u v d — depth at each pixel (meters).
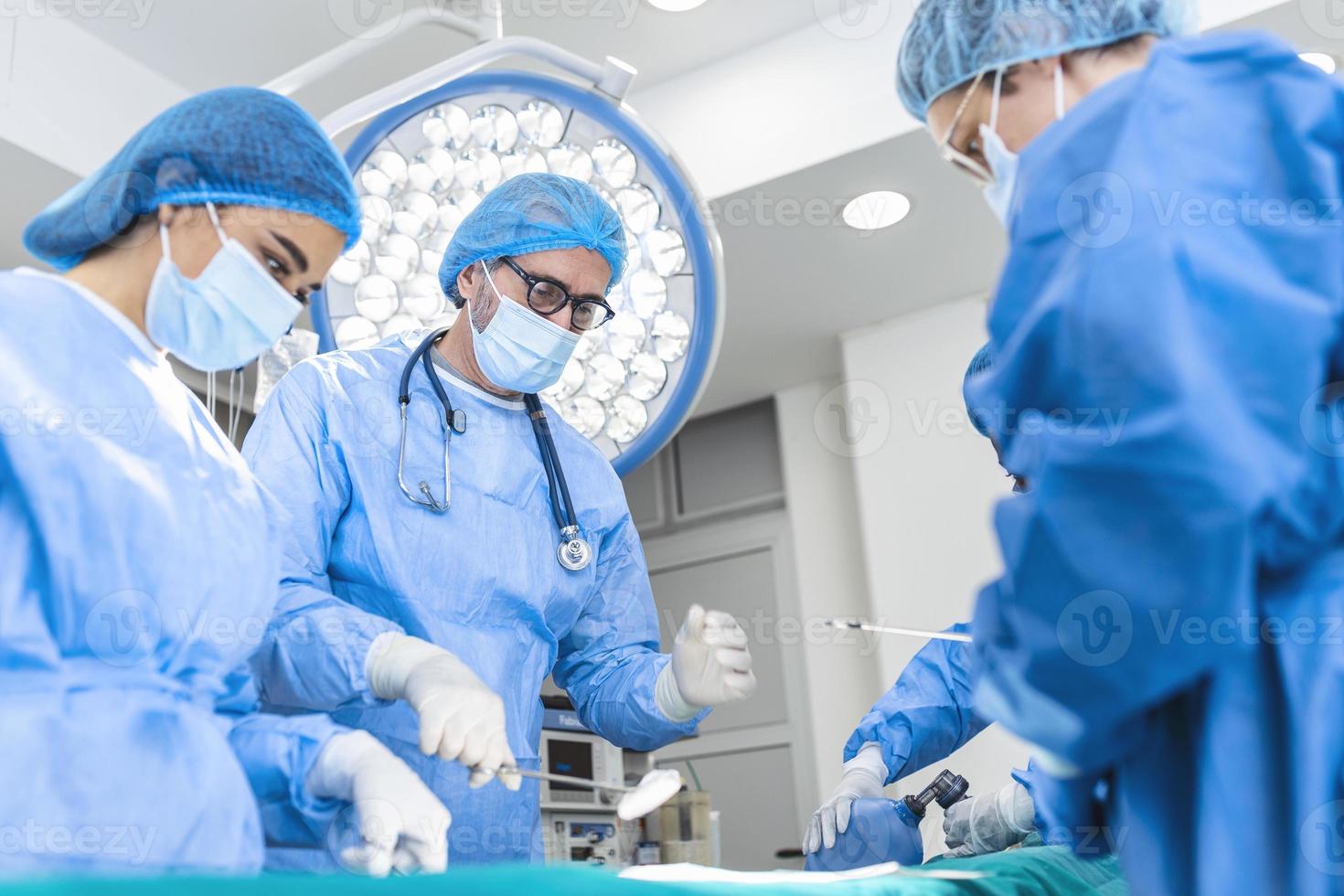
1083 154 0.77
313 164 1.00
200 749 0.83
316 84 2.87
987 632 0.75
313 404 1.35
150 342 0.99
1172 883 0.70
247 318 1.01
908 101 1.03
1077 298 0.71
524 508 1.44
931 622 3.25
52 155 2.52
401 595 1.30
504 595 1.38
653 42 2.85
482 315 1.43
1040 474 0.69
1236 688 0.69
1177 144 0.74
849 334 3.57
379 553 1.31
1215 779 0.67
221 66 2.84
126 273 0.97
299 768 0.88
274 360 1.53
